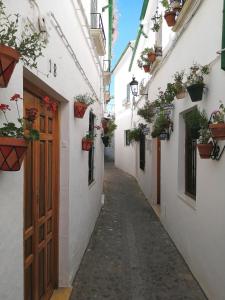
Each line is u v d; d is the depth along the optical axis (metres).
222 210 3.54
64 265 4.30
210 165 3.97
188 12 5.04
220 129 3.34
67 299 3.97
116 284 4.54
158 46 7.97
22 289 2.45
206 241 4.11
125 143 18.92
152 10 9.66
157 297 4.16
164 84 7.45
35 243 3.27
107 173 18.56
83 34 5.65
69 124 4.29
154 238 6.65
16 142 1.83
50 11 3.25
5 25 2.01
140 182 13.45
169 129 6.62
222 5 3.62
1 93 2.04
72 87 4.49
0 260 2.05
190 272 4.93
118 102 21.36
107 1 10.11
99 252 5.84
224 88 3.53
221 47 3.52
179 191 5.86
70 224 4.38
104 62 11.76
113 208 9.65
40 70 2.88
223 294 3.47
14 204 2.28
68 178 4.28
